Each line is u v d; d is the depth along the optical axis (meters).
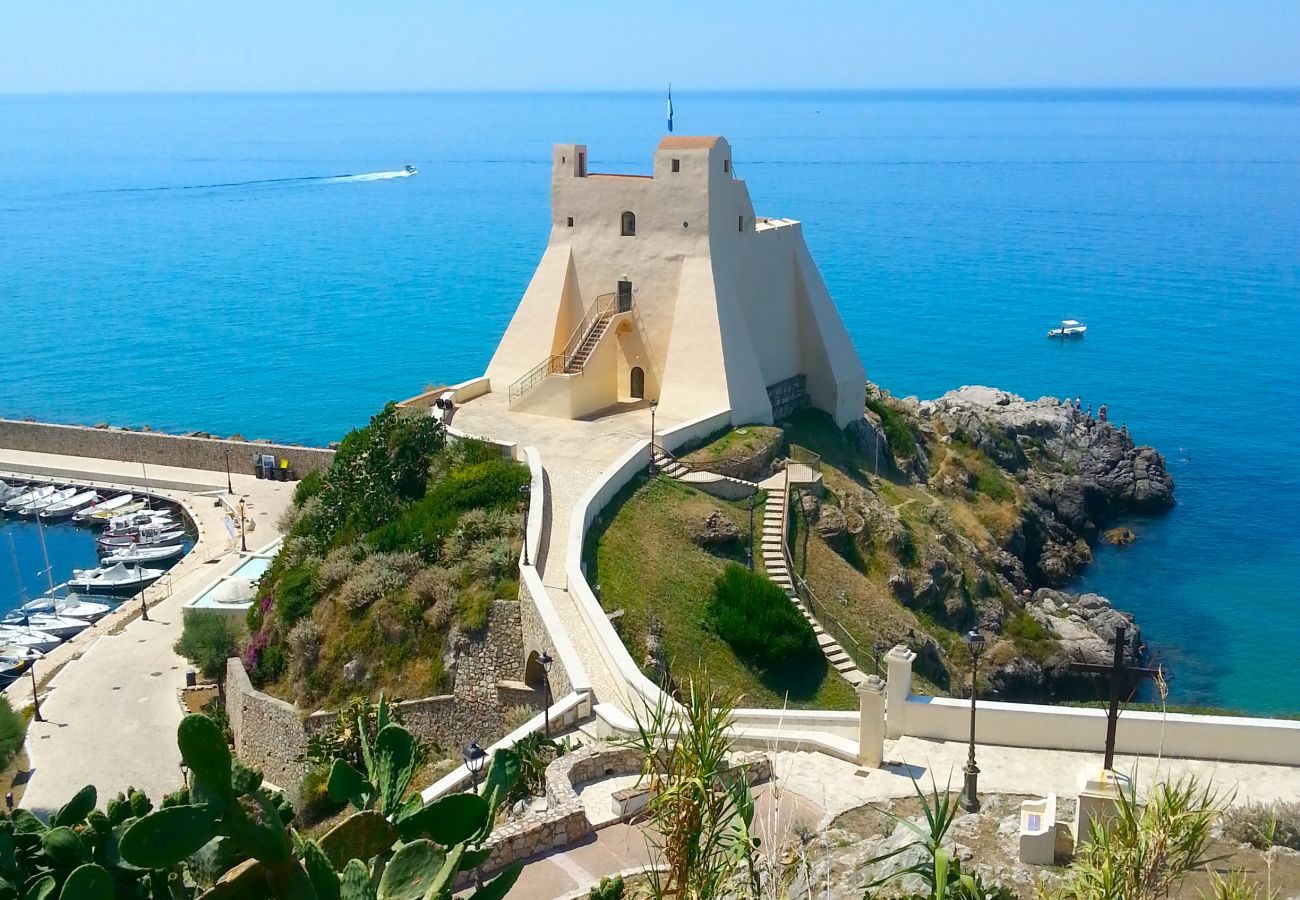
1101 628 60.25
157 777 44.12
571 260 59.72
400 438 49.91
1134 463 83.56
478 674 39.75
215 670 50.84
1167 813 15.09
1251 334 140.88
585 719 32.00
